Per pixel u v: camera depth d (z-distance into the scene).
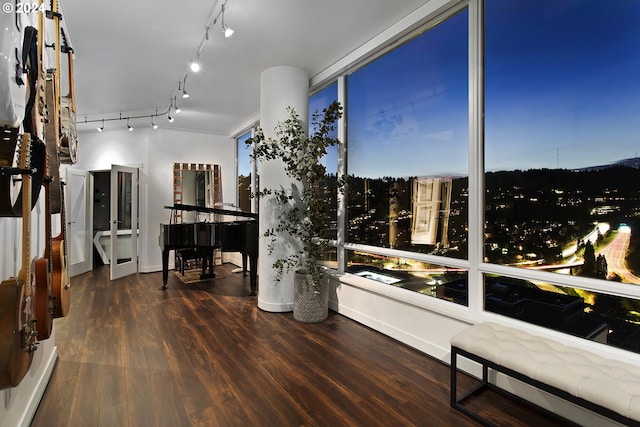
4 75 1.30
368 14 2.74
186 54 3.37
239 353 2.72
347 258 3.73
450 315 2.48
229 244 4.48
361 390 2.19
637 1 1.70
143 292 4.64
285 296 3.74
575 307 1.96
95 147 6.29
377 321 3.17
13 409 1.66
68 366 2.51
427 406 2.02
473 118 2.42
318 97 4.16
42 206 2.20
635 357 1.72
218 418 1.91
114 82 4.03
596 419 1.74
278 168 3.65
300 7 2.62
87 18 2.70
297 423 1.86
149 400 2.08
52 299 1.79
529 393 2.01
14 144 1.33
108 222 6.82
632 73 1.72
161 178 6.21
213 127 6.24
